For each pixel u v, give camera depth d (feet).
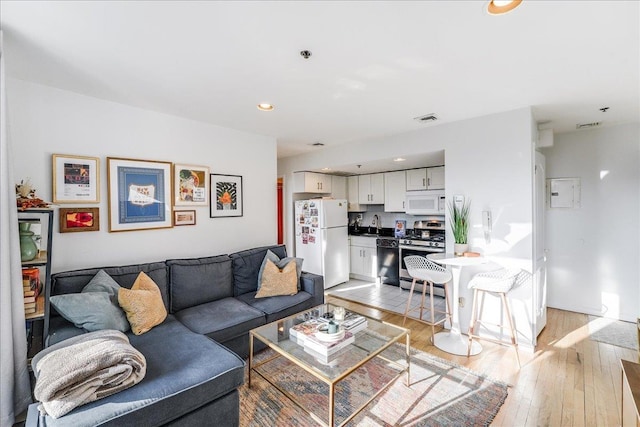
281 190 18.03
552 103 8.63
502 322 9.37
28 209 5.76
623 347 8.95
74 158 7.68
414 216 17.13
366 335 7.09
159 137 9.35
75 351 4.81
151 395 4.68
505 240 9.33
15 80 6.87
